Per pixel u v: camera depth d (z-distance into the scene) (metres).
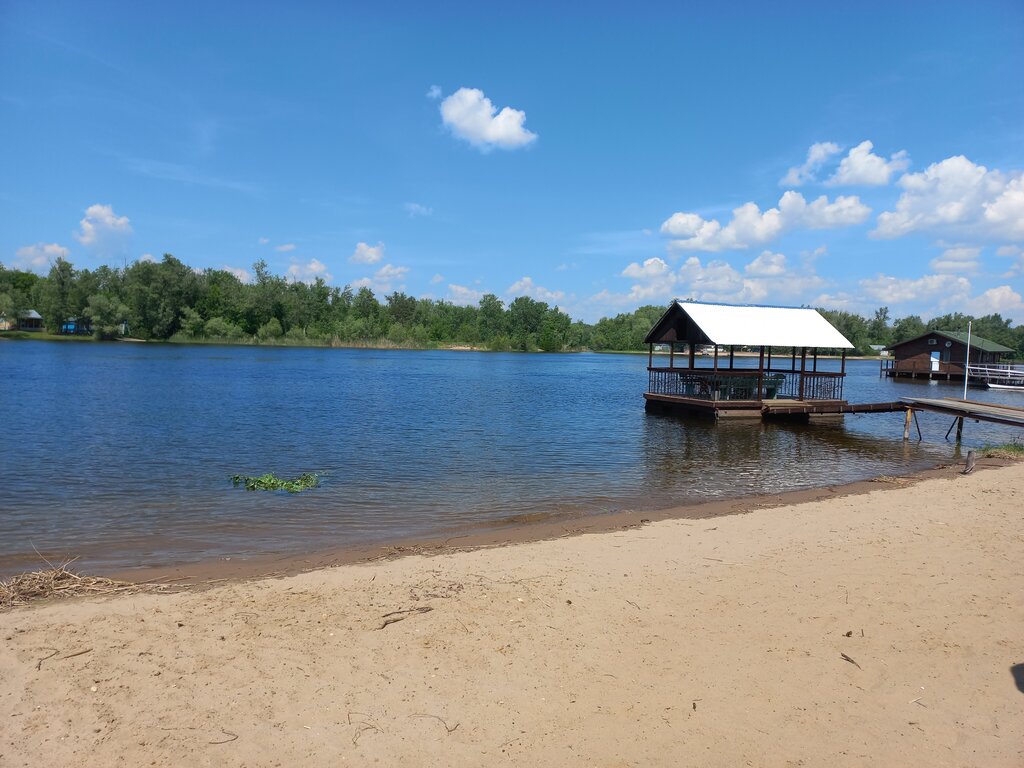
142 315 105.00
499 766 4.50
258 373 53.97
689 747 4.74
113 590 8.04
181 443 21.14
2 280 119.38
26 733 4.78
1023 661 6.12
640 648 6.36
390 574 8.73
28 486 14.97
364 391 41.66
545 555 9.70
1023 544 10.02
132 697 5.32
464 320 150.88
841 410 29.61
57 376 45.09
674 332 33.34
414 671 5.84
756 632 6.76
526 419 29.66
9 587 8.05
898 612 7.30
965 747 4.79
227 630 6.70
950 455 22.02
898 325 137.50
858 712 5.25
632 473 17.92
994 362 70.44
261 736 4.81
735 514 12.64
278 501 13.95
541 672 5.85
